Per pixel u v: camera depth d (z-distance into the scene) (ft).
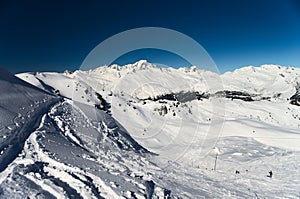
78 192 28.27
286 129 156.15
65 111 93.61
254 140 119.96
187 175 54.08
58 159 37.83
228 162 76.64
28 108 76.69
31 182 27.66
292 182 56.24
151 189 35.70
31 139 46.42
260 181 55.57
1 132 45.24
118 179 35.47
